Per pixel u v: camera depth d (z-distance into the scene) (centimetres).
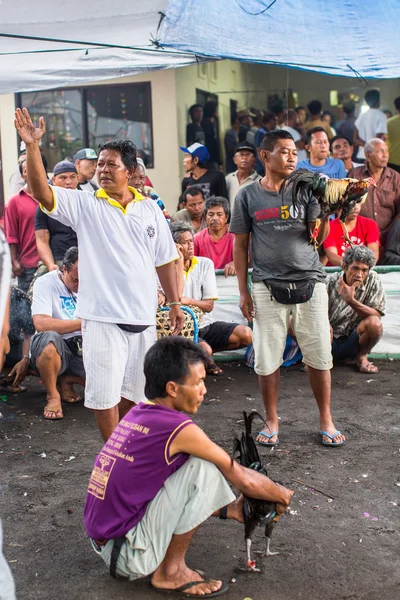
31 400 554
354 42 520
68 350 524
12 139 1016
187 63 582
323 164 742
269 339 442
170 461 274
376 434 464
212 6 466
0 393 572
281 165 421
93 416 513
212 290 610
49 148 1015
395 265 671
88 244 367
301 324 439
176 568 285
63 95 998
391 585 289
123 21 473
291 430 474
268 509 286
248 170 859
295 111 1052
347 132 1041
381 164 729
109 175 363
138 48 531
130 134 992
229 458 277
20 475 407
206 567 303
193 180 859
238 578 295
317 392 448
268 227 430
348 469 407
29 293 614
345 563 306
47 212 361
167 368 280
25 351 581
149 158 991
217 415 508
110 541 280
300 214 424
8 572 235
